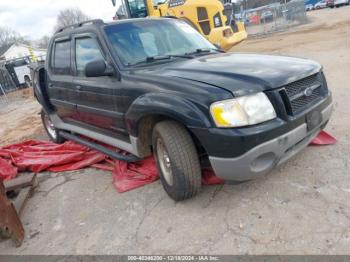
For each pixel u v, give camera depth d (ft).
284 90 9.77
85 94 14.44
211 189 11.92
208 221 10.36
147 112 10.89
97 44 13.53
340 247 8.46
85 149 17.46
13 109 44.86
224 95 9.34
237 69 10.54
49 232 11.59
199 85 9.91
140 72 11.87
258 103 9.39
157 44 13.85
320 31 61.00
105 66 12.37
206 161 11.09
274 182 11.62
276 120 9.59
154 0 46.32
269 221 9.81
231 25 47.70
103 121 14.02
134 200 12.37
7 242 11.51
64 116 17.98
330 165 12.03
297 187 11.12
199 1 42.29
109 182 14.21
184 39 14.73
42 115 21.48
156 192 12.58
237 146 9.20
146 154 12.72
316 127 10.85
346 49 36.45
